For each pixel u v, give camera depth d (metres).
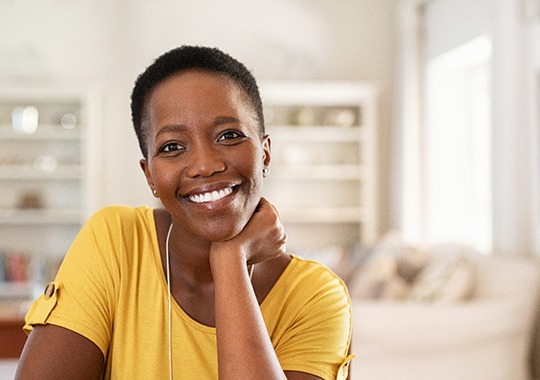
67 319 1.25
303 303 1.33
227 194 1.22
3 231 7.52
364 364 4.16
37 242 7.55
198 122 1.19
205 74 1.21
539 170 4.89
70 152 7.58
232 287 1.23
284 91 7.32
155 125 1.22
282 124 7.63
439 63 6.73
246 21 7.73
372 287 4.93
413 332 4.14
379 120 7.72
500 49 5.20
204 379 1.25
